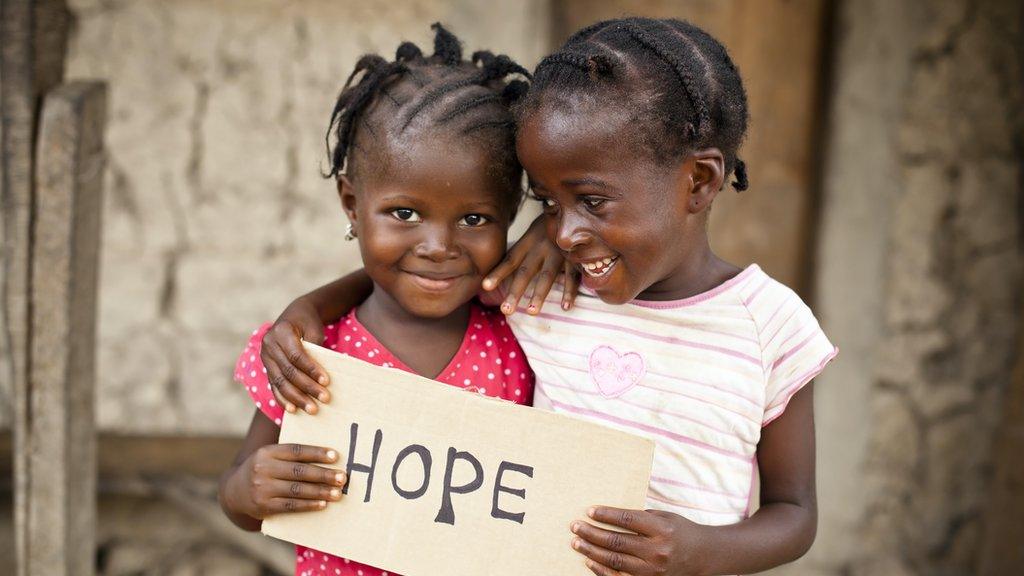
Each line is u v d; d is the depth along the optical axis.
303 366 1.55
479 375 1.73
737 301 1.60
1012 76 3.49
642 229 1.43
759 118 3.64
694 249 1.60
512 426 1.50
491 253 1.60
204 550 3.57
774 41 3.59
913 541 3.79
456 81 1.61
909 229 3.59
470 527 1.51
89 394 2.26
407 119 1.53
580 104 1.39
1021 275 3.62
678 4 3.52
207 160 3.18
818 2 3.56
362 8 3.16
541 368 1.70
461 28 3.23
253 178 3.21
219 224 3.22
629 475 1.45
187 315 3.24
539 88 1.45
